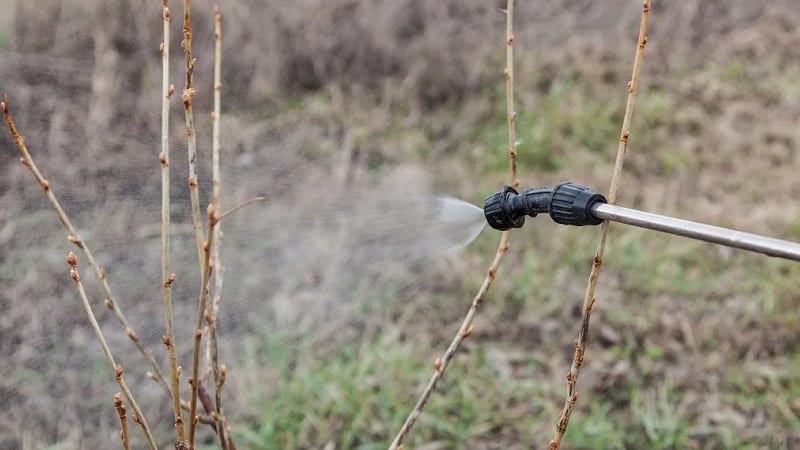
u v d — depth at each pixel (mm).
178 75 5578
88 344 3801
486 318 4086
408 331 4020
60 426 3441
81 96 5285
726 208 4887
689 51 6426
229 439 2039
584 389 3676
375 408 3557
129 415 3449
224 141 5160
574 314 4117
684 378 3725
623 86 6066
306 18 5977
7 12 5691
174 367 1754
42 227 4434
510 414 3543
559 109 5695
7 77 5328
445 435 3453
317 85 5922
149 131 5121
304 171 4922
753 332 3963
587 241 4605
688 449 3396
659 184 5156
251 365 3668
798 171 5199
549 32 6617
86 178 4699
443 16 6348
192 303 4004
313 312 4039
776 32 6602
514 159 2021
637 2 6871
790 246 1324
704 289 4246
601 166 5273
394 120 5668
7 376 3652
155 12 5703
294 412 3471
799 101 5867
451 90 5930
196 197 1826
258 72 5781
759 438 3436
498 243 4578
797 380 3680
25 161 1783
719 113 5848
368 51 5996
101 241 4324
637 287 4266
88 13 5707
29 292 4062
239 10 5922
